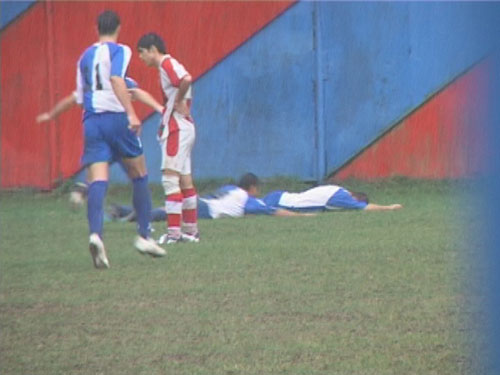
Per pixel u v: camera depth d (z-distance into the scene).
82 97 25.73
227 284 22.95
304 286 22.48
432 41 41.94
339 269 24.47
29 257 27.70
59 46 41.84
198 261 26.14
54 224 34.53
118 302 21.42
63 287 23.17
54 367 16.45
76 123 42.00
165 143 29.56
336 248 27.59
